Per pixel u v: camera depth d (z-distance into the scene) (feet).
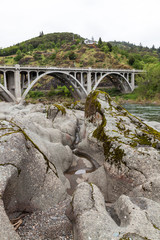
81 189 17.89
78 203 16.20
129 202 16.19
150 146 24.58
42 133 33.22
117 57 352.69
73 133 43.86
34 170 19.24
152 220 13.98
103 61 330.13
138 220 13.87
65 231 16.34
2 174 15.66
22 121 32.19
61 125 43.52
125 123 30.86
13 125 21.07
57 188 20.48
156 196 17.83
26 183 18.35
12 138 18.74
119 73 220.84
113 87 290.76
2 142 17.98
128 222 14.24
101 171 25.22
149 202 16.08
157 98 184.44
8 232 12.67
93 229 13.48
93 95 37.37
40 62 393.91
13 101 133.80
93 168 30.17
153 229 13.14
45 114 49.29
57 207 19.15
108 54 346.95
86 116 37.27
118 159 23.11
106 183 24.21
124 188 22.06
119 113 33.73
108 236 12.79
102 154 29.30
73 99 226.38
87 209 15.42
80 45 413.59
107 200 23.48
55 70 159.94
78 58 350.64
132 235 12.64
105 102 35.58
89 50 370.12
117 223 15.81
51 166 22.02
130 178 21.40
